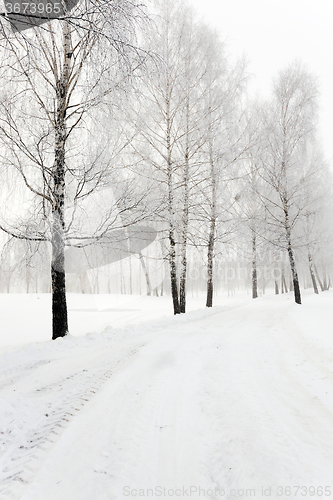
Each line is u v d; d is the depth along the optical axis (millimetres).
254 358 4684
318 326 7270
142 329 8219
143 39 4445
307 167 16391
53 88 6207
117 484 1714
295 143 14547
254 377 3727
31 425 2543
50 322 11672
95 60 4094
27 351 5621
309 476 1783
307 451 2072
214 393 3189
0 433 2389
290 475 1796
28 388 3598
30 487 1679
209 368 4137
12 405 2799
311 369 4031
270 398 3051
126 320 12273
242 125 12953
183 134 11516
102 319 12703
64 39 5973
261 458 1982
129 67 4133
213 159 11969
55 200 6227
